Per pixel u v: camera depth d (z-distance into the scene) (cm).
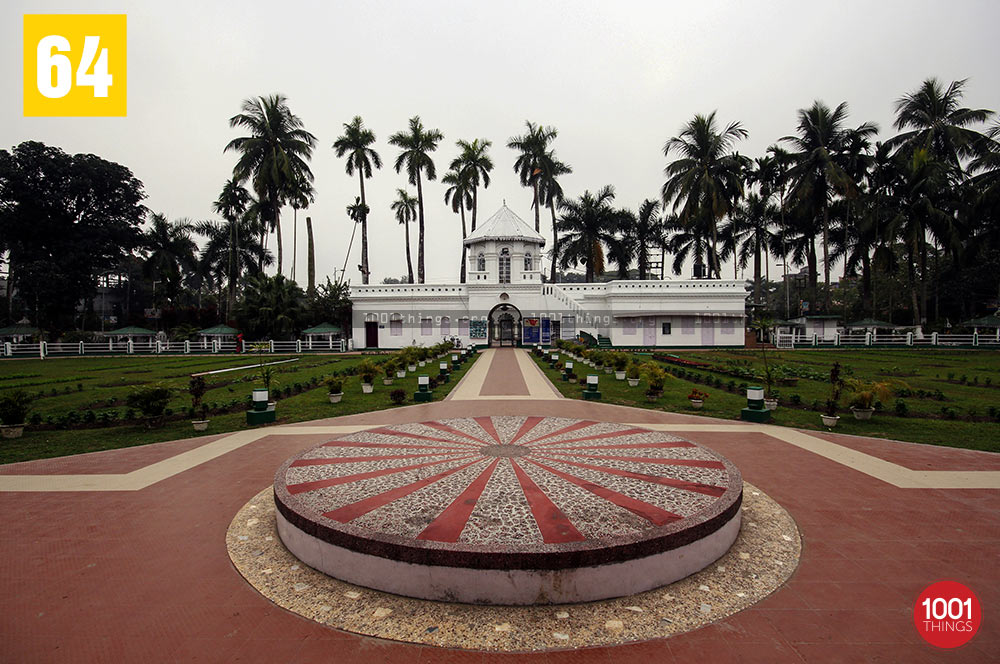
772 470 739
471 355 2820
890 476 707
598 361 2025
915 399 1316
